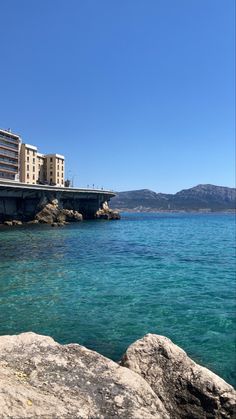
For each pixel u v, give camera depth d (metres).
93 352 7.64
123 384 6.51
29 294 22.73
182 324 17.20
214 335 15.81
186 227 103.94
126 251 44.16
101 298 21.83
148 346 7.85
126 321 17.61
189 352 14.09
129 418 5.63
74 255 39.78
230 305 20.42
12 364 6.88
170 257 39.69
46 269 31.23
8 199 89.12
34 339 7.89
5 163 114.62
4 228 74.06
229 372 12.61
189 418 6.96
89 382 6.50
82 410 5.60
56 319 17.91
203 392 7.06
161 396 7.09
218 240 61.88
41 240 53.50
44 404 5.52
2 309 19.53
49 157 140.12
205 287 24.92
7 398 5.40
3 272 29.70
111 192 135.12
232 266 34.16
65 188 101.75
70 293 23.02
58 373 6.70
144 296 22.33
